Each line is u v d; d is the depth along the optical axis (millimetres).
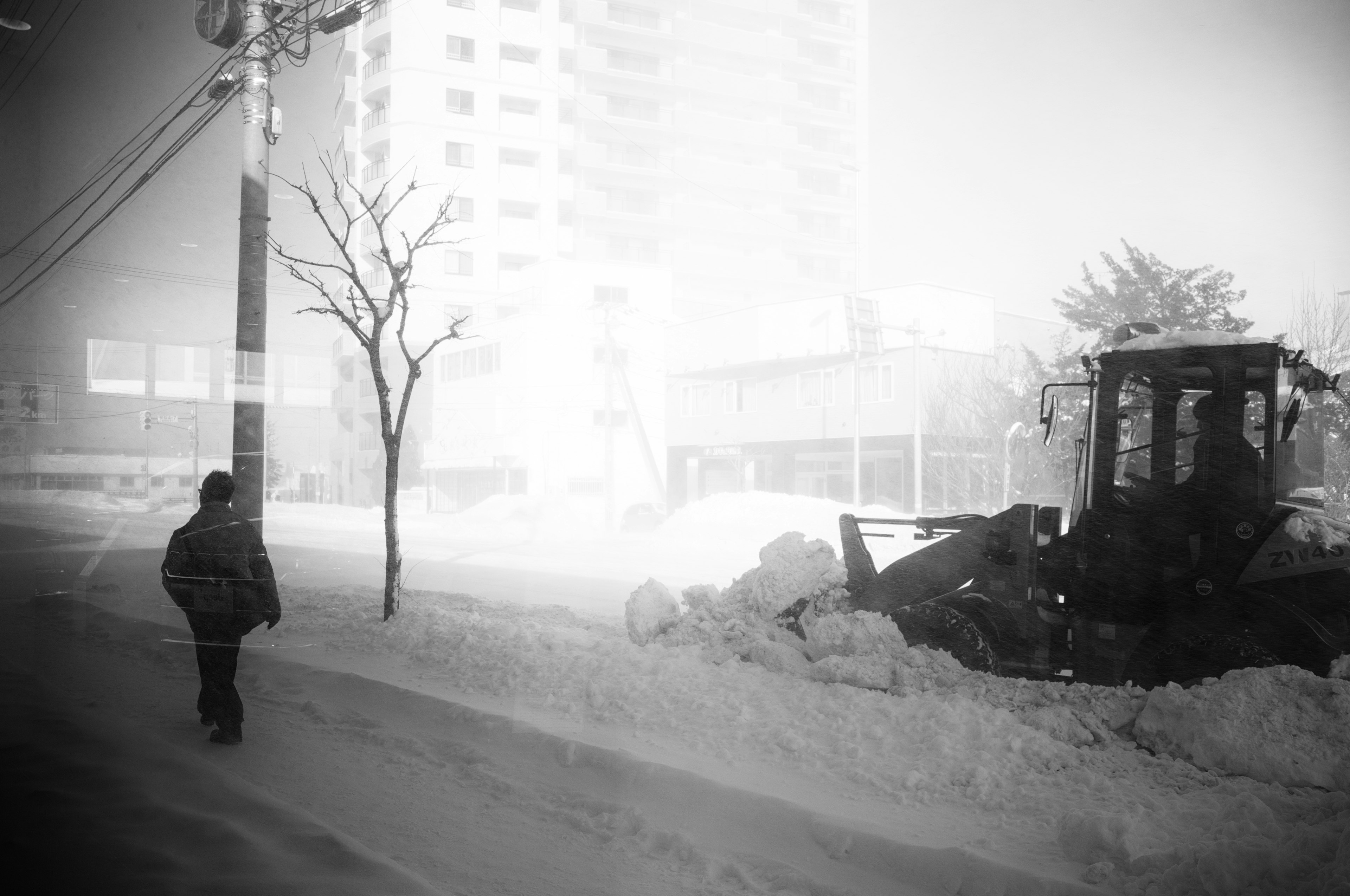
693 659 7098
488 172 52406
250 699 6746
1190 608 6145
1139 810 4188
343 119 52594
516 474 46844
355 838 4086
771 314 42344
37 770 4383
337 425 51750
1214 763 4738
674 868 3945
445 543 27578
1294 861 3617
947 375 36594
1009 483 34219
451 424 49594
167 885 3178
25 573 10523
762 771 4980
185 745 5324
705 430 46500
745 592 8016
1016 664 6578
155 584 10281
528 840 4172
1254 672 5051
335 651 8336
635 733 5688
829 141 67875
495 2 52469
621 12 62062
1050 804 4418
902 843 3963
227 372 12133
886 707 5727
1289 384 6309
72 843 3529
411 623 9109
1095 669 6480
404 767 5172
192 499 11984
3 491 12141
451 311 51000
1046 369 35875
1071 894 3537
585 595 14266
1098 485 6496
